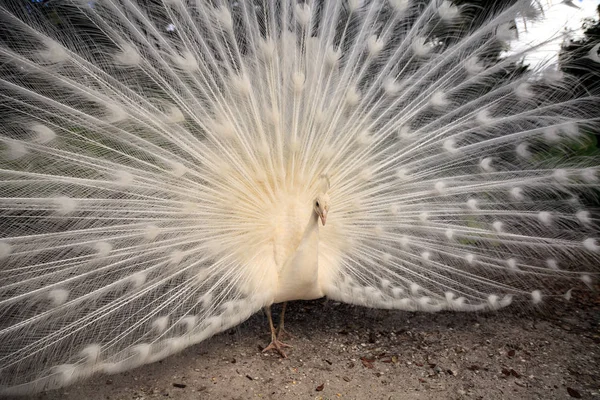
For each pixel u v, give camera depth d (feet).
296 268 6.59
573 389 6.46
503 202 7.43
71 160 6.18
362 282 7.24
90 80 6.18
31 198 5.93
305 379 6.66
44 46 5.91
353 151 7.18
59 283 6.00
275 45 6.81
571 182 7.13
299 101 6.79
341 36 7.30
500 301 7.39
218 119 6.69
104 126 6.29
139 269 6.37
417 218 7.26
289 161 6.89
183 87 6.58
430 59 7.27
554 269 7.60
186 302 6.44
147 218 6.44
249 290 6.60
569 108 7.02
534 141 7.30
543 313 8.00
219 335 7.47
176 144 6.59
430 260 7.40
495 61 7.16
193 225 6.62
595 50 6.93
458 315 8.02
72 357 5.98
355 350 7.23
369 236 7.28
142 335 6.19
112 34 6.28
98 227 6.26
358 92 7.16
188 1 6.60
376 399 6.35
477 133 7.26
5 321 5.98
